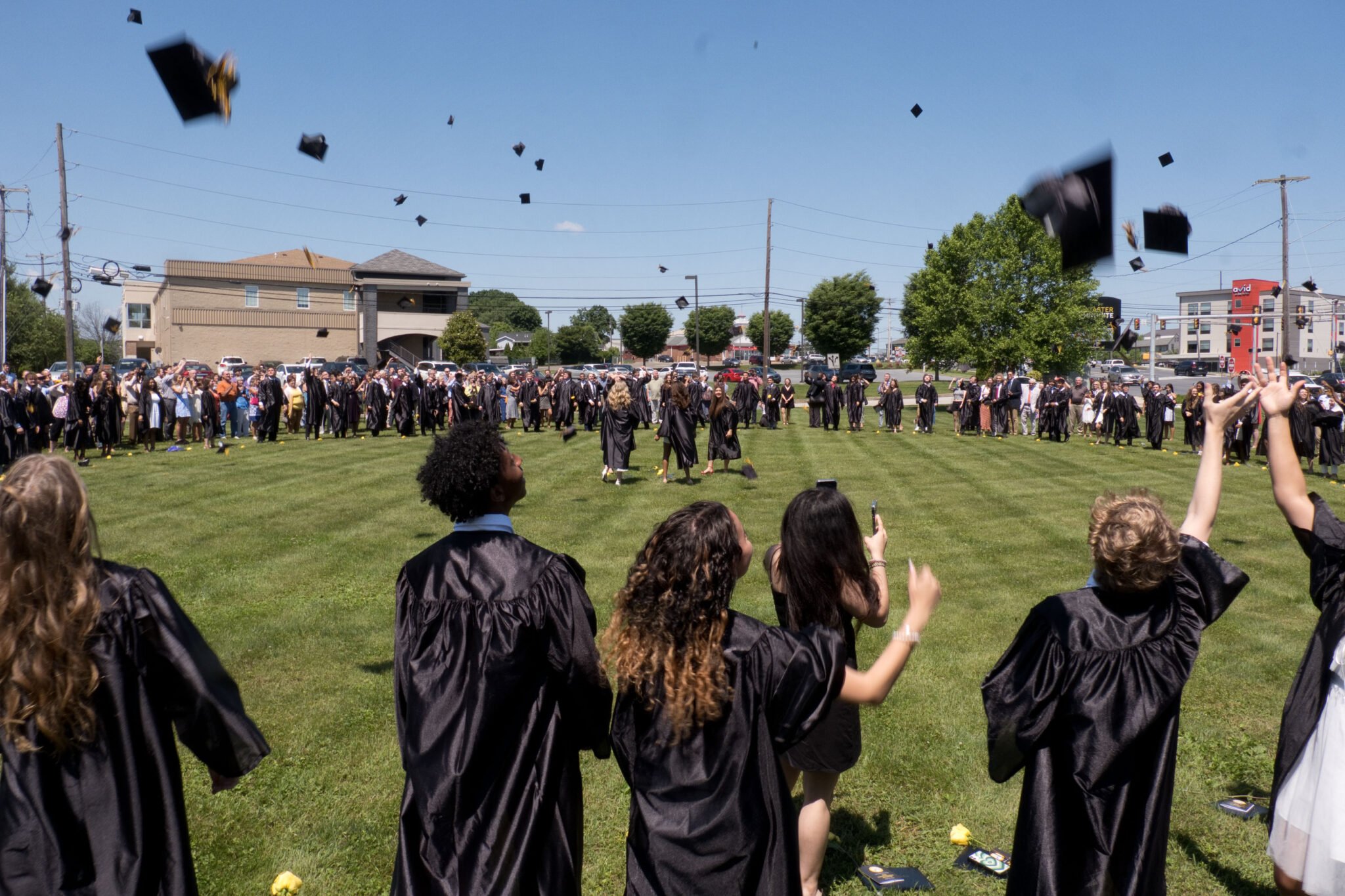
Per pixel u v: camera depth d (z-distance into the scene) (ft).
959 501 41.50
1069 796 7.95
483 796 7.47
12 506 6.30
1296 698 8.38
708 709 7.11
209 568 27.22
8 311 180.34
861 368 208.54
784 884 7.04
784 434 81.46
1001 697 8.36
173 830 6.66
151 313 193.98
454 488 8.46
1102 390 79.97
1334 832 7.64
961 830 12.43
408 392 74.02
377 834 12.62
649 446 67.10
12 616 6.26
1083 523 35.73
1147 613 8.21
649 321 312.71
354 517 36.11
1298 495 8.93
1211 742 15.58
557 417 82.94
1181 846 12.33
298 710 16.63
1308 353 263.70
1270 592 25.21
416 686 7.82
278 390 68.28
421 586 8.25
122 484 44.70
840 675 7.34
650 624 7.39
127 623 6.72
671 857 7.06
